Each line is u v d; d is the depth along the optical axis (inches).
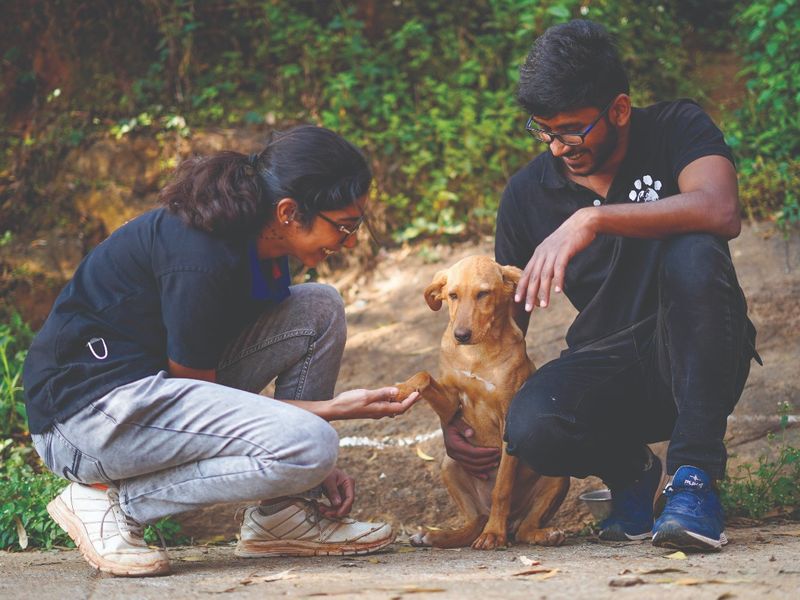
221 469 125.0
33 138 336.2
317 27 366.6
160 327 128.7
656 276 148.6
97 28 362.6
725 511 172.7
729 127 328.5
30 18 357.7
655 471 155.9
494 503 154.3
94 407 125.3
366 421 228.5
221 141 326.6
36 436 132.4
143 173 322.0
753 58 347.3
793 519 169.9
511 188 161.3
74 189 316.8
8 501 184.9
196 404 125.0
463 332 154.3
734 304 131.1
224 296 125.0
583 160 144.5
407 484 198.7
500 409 161.2
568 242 130.5
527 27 347.6
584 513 185.5
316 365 147.4
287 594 107.3
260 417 124.0
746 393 221.6
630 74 366.0
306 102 349.4
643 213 132.0
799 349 236.7
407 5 385.7
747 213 294.5
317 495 146.5
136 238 128.6
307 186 124.5
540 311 274.7
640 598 98.4
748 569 113.2
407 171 321.7
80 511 131.3
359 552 144.2
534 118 143.3
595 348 149.8
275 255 132.7
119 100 347.3
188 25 348.2
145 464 127.3
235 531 184.7
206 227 124.0
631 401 146.8
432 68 362.6
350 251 311.1
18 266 297.6
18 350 266.1
